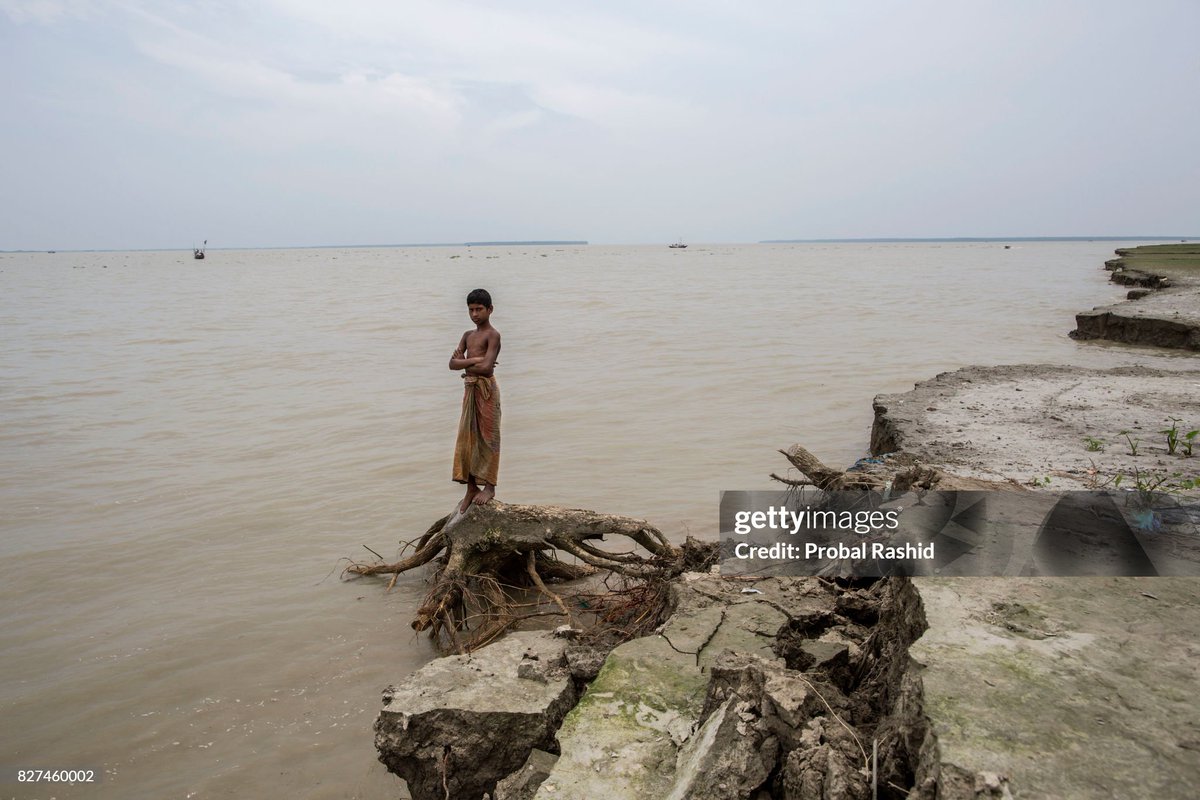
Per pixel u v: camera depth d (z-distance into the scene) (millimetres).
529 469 11195
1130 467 8219
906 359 19641
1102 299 35906
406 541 8859
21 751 5336
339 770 5145
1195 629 3820
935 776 2857
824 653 4879
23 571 8047
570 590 8117
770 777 3607
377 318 30906
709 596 5945
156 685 6078
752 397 15570
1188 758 2840
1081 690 3279
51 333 26453
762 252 189125
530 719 4695
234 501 10102
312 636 6852
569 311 32656
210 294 47500
